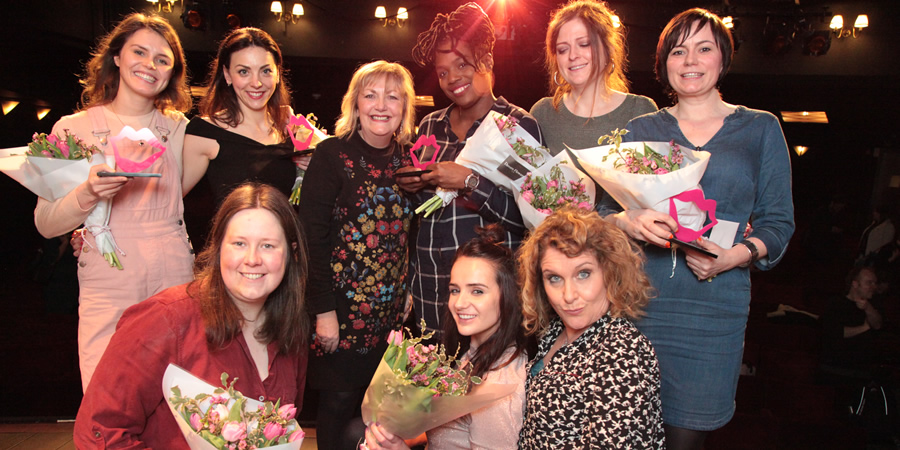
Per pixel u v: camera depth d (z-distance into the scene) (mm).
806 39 7055
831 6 7047
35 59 7398
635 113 2158
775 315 5945
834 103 9508
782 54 7184
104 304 2029
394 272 2176
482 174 2078
